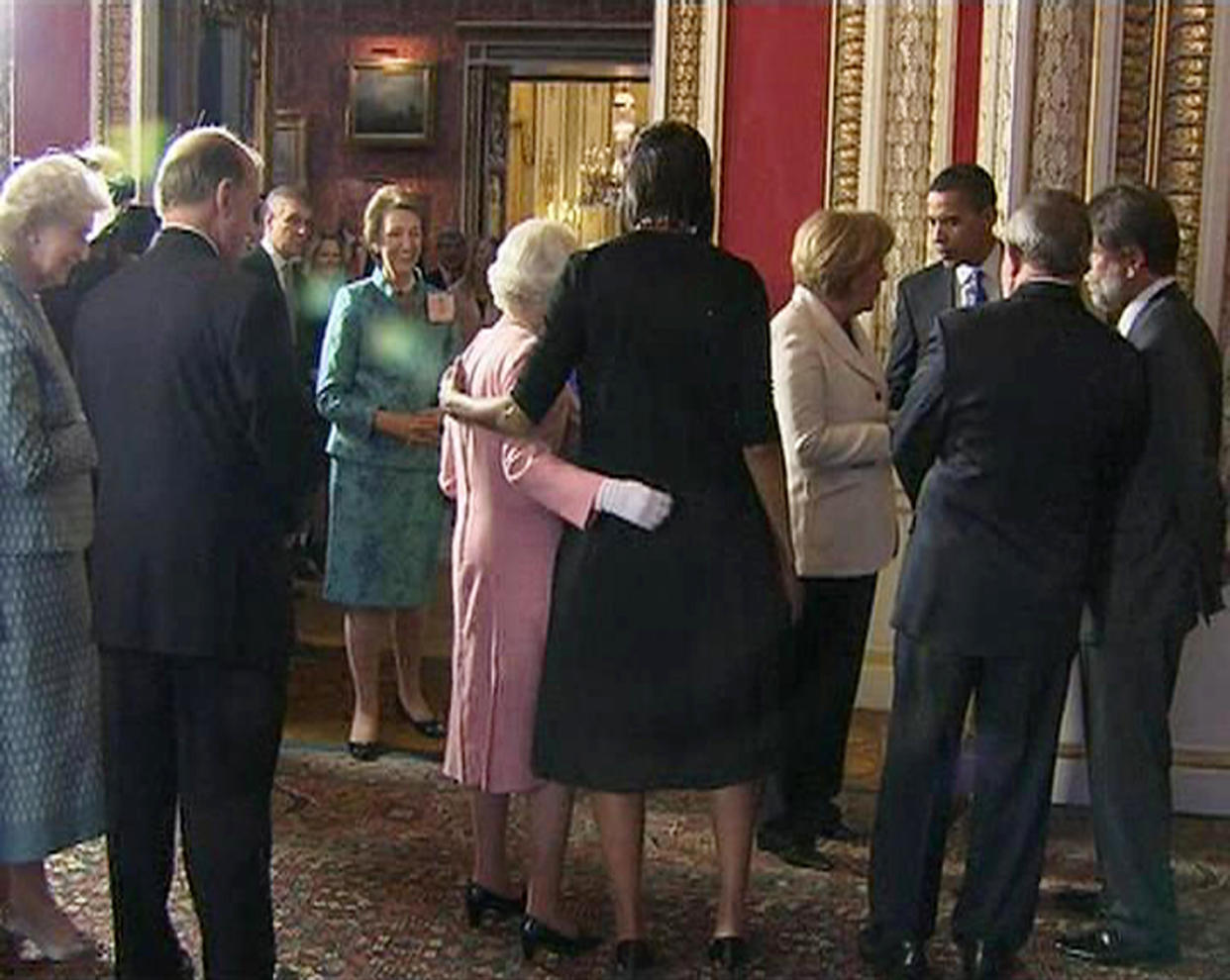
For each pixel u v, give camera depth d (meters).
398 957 3.28
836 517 3.69
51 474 2.95
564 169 12.79
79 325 2.75
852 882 3.75
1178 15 4.27
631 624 3.00
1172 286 3.27
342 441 4.51
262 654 2.74
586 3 11.47
